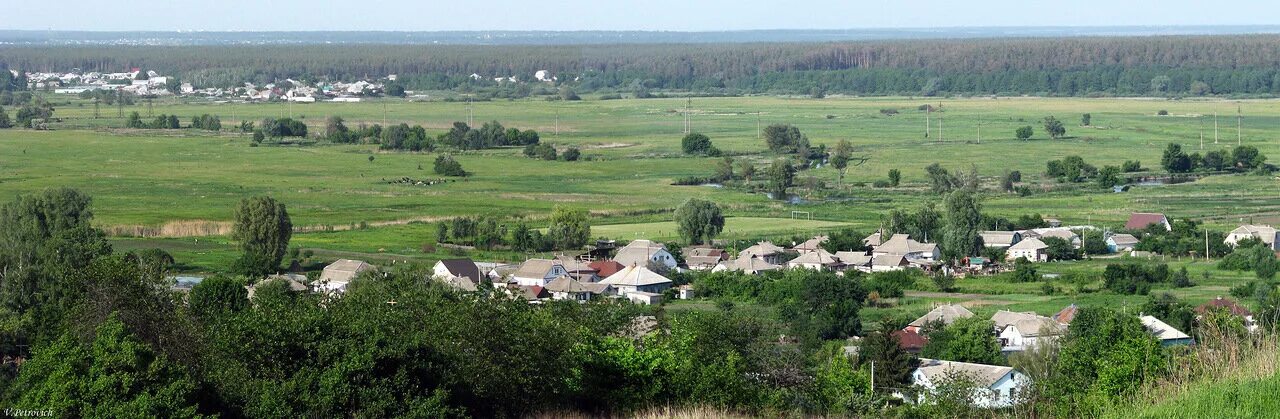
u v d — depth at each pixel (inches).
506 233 6382.9
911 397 2645.2
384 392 1855.3
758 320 3024.1
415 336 1967.3
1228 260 5482.3
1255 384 1704.0
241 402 1841.8
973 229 6146.7
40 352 1984.5
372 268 4970.5
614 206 7815.0
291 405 1824.6
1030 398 2266.2
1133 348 2101.4
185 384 1781.5
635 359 2206.0
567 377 2144.4
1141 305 4237.2
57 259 4313.5
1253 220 7106.3
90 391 1758.1
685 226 6422.2
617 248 6171.3
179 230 6461.6
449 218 7106.3
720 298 4854.8
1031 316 3838.6
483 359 2026.3
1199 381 1801.2
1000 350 3526.1
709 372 2180.1
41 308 3622.0
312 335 1923.0
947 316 3954.2
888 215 7239.2
